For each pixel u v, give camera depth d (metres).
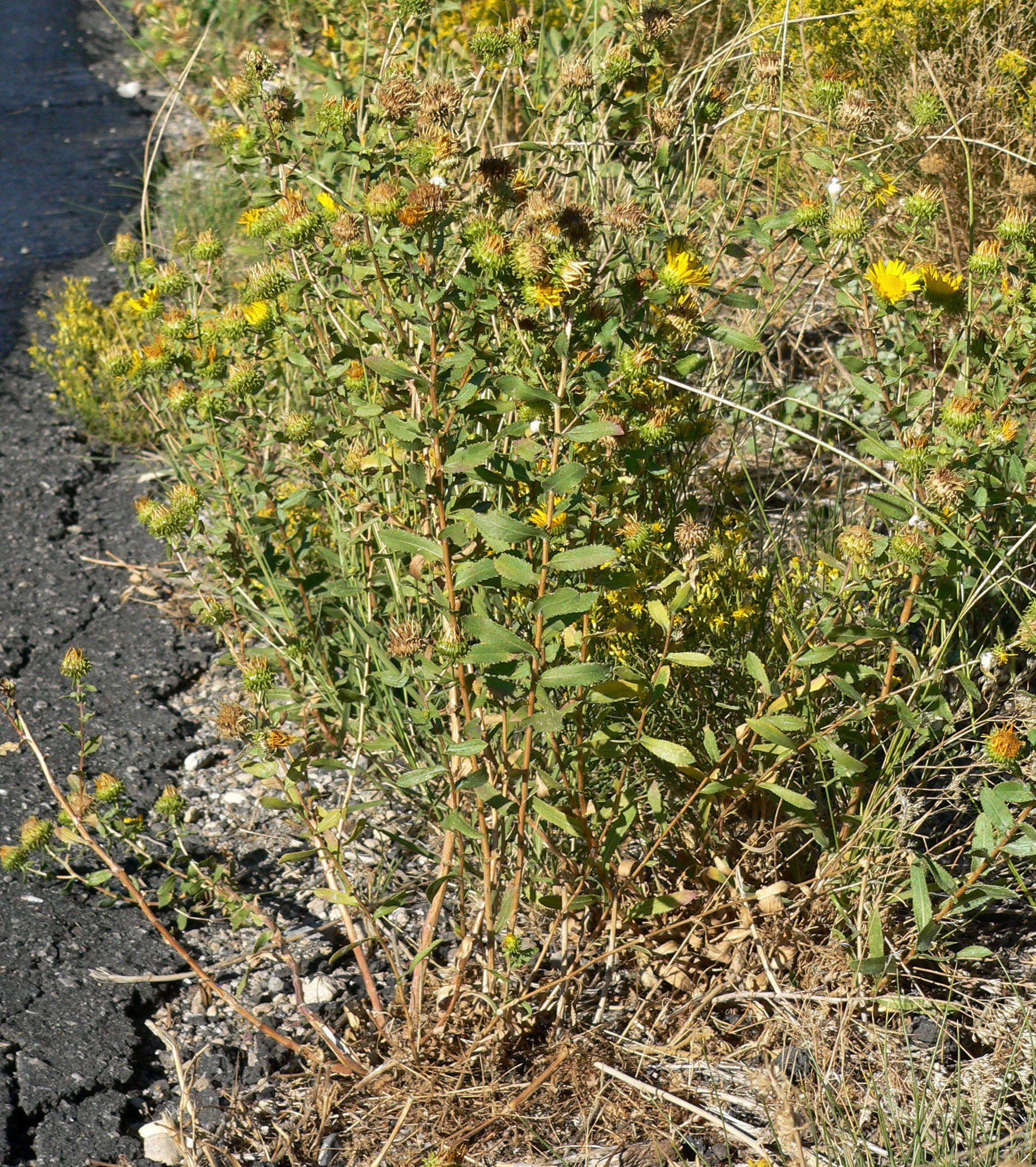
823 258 2.67
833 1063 2.42
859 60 5.07
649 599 2.53
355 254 2.60
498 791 2.43
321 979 2.83
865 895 2.60
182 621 4.33
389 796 2.86
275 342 3.06
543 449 2.10
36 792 3.47
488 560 2.14
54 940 2.94
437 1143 2.40
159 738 3.74
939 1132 2.28
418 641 2.36
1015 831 2.31
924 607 2.47
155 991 2.83
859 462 2.31
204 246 3.21
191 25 5.75
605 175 3.35
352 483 2.90
